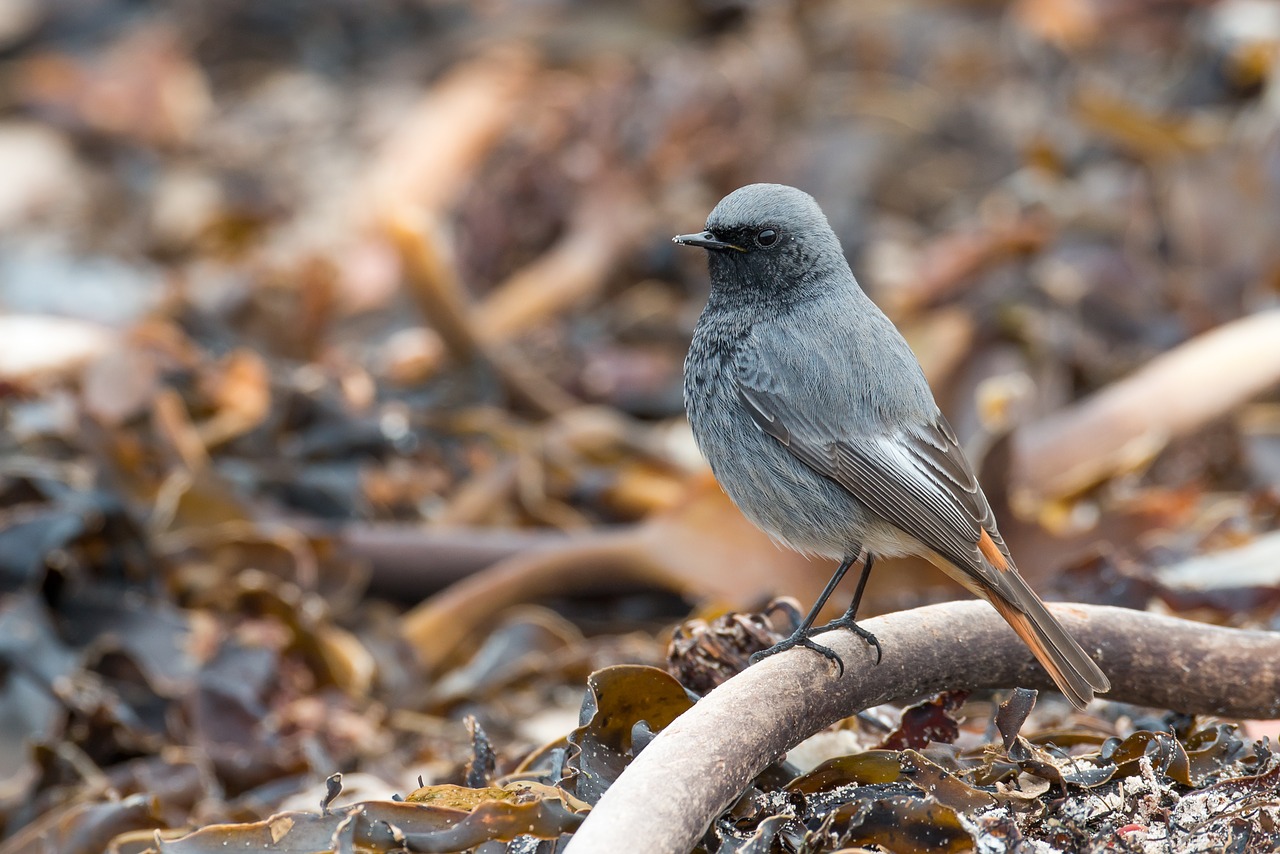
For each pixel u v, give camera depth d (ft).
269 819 20.66
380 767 30.45
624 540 35.19
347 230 57.00
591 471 41.34
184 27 73.26
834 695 21.20
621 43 64.85
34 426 38.29
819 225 27.35
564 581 35.32
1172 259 47.26
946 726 23.32
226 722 30.94
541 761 23.94
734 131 56.08
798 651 21.58
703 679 24.39
